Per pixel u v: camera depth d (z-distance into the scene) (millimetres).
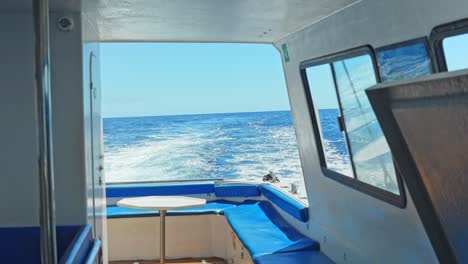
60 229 2436
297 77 3750
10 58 2479
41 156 1383
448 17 1721
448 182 910
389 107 963
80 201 2562
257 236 4141
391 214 2561
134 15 2783
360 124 2883
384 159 2576
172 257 5125
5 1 2213
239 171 20172
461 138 814
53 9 2486
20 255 2332
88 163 2660
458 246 980
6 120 2477
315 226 3945
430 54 1888
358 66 2709
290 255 3625
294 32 3562
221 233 5148
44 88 1368
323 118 3570
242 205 5367
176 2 2457
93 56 2916
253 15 2875
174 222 5129
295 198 4578
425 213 1049
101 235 3104
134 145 28156
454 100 781
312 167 3869
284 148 25531
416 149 969
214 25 3215
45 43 1365
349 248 3236
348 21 2631
